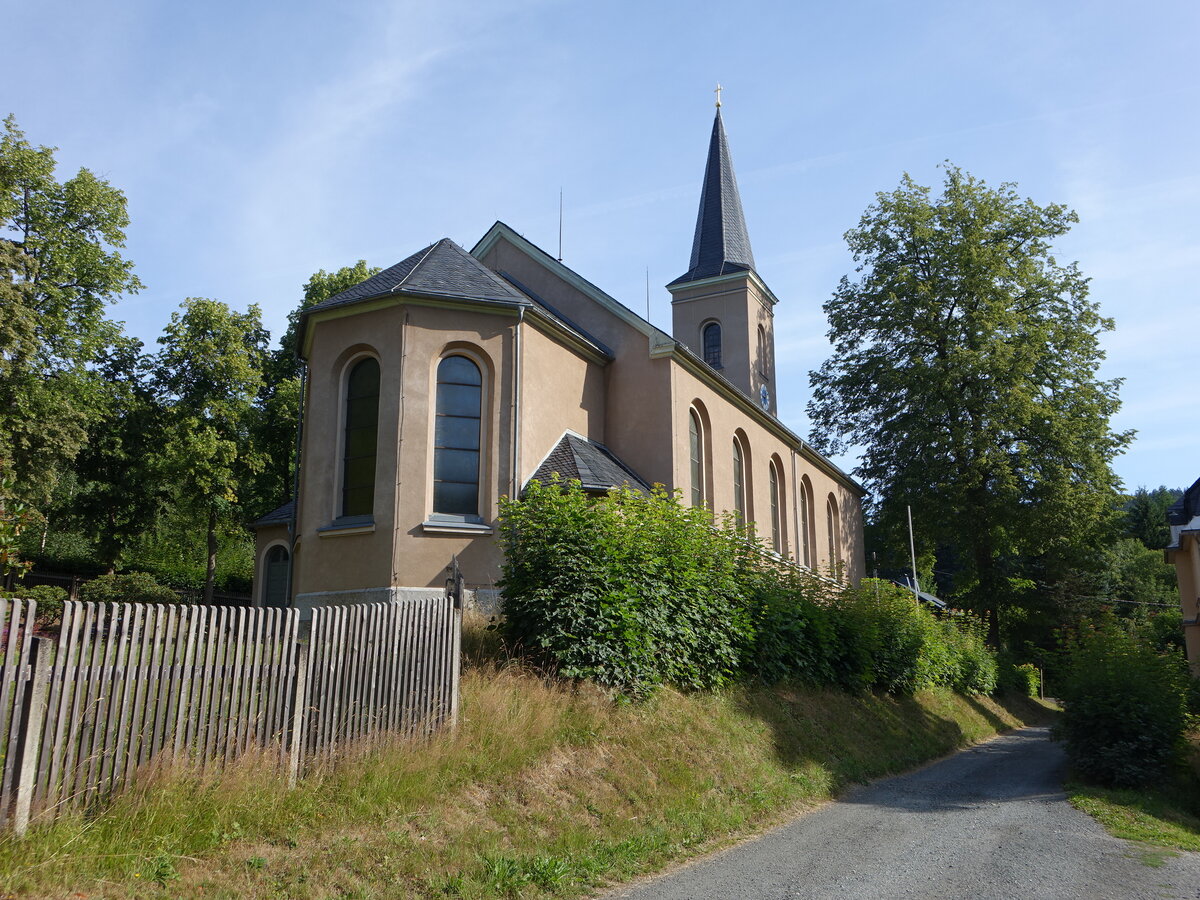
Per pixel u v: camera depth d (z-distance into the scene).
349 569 17.55
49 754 6.67
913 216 36.69
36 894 5.90
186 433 34.47
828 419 42.06
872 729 18.55
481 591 17.33
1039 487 33.72
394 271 20.20
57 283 31.59
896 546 39.41
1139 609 61.62
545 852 8.59
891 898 7.76
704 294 41.09
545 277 24.38
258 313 39.53
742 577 17.73
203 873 6.81
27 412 27.19
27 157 30.47
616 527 14.14
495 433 18.36
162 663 7.59
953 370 34.41
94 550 37.25
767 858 9.35
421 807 8.83
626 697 13.00
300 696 8.82
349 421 18.66
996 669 32.81
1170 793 15.57
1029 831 11.20
